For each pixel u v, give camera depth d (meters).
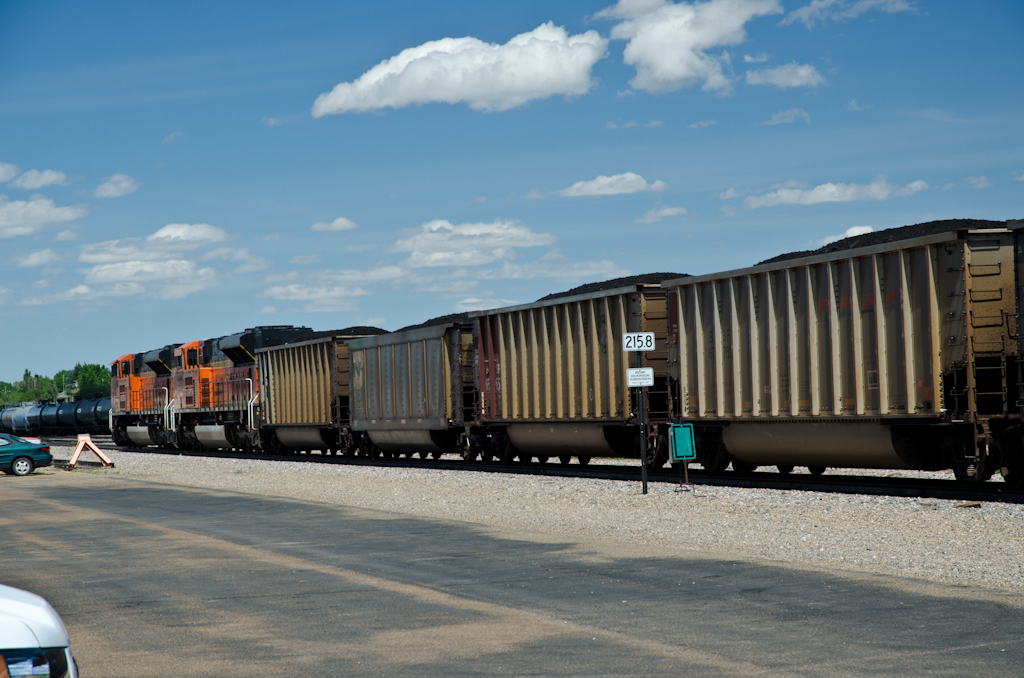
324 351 36.50
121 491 23.83
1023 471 16.52
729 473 23.05
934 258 16.55
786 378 19.27
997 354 16.12
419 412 30.77
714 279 20.83
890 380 17.25
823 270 18.52
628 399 22.78
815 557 11.71
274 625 8.67
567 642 7.82
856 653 7.29
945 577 10.28
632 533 14.20
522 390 26.50
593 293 23.78
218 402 46.00
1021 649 7.30
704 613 8.73
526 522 15.76
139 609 9.45
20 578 11.33
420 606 9.31
